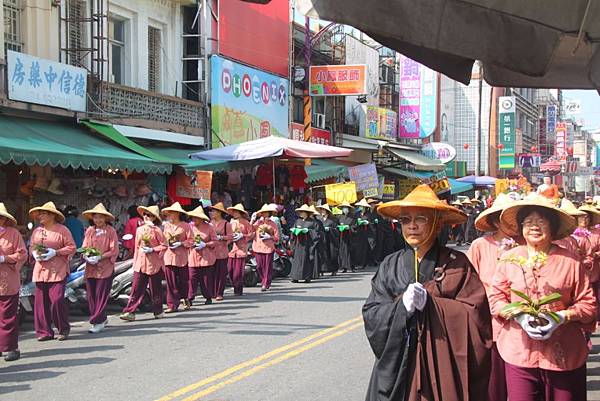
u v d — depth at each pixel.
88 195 16.03
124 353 8.70
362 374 7.63
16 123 14.06
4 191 14.43
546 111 73.69
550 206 4.64
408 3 4.03
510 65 4.09
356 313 11.60
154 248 11.25
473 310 3.92
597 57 4.02
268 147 17.62
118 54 18.91
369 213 20.95
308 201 22.28
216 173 20.77
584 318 4.53
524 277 4.70
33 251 9.45
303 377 7.51
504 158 52.28
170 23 20.61
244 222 14.39
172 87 20.69
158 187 17.75
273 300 13.38
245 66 22.66
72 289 11.48
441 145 36.97
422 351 3.88
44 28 15.67
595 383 7.16
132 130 17.42
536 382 4.67
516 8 4.03
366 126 32.78
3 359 8.39
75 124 15.88
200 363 8.14
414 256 4.10
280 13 25.11
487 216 5.77
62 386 7.18
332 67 26.66
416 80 36.75
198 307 12.66
